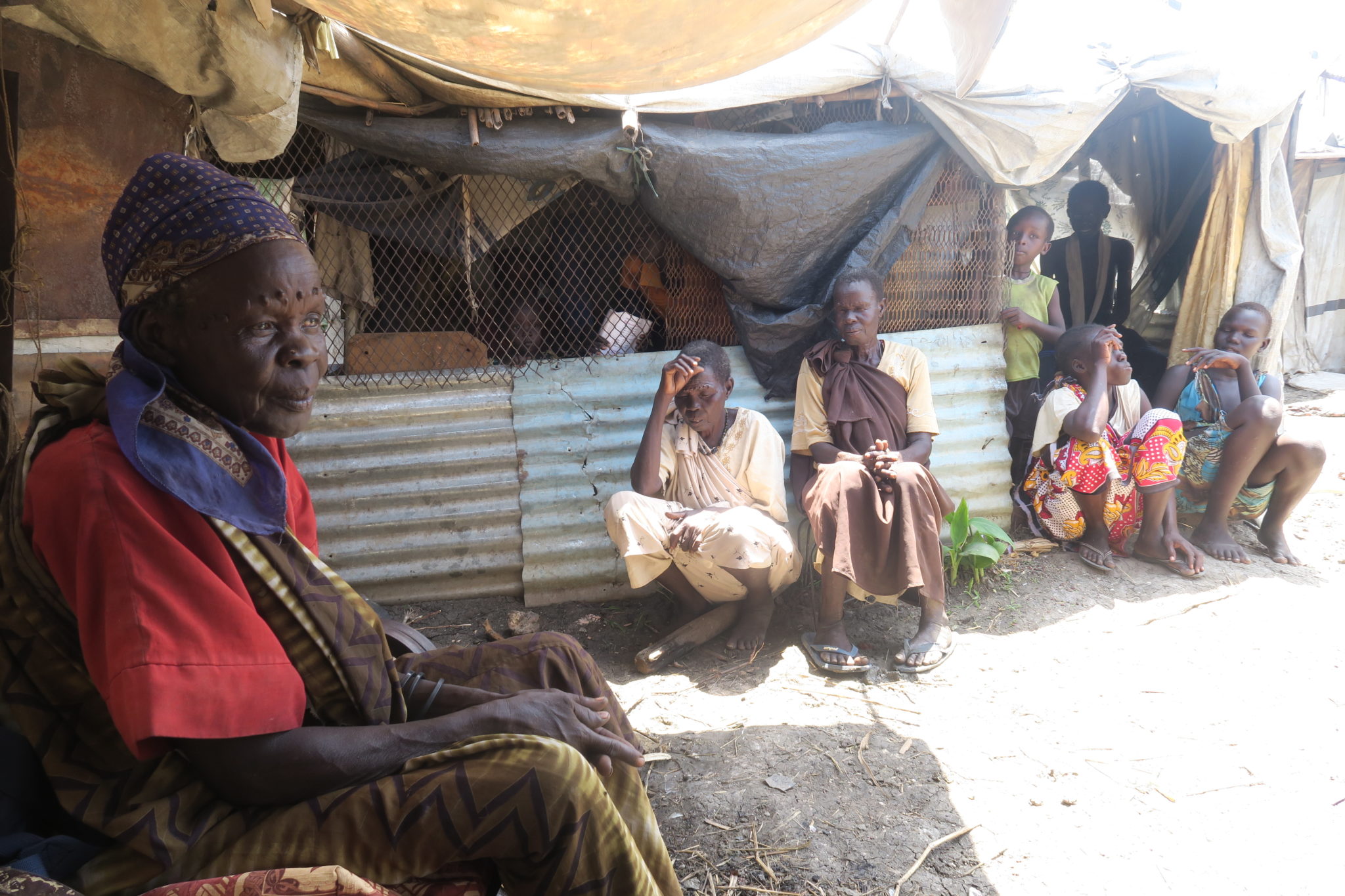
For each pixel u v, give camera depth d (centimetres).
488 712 149
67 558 124
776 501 374
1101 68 415
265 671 128
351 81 343
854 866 231
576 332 432
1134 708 307
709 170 387
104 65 275
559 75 295
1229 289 479
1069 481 434
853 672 338
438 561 414
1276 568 428
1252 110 431
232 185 136
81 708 132
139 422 129
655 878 162
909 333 446
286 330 138
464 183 399
